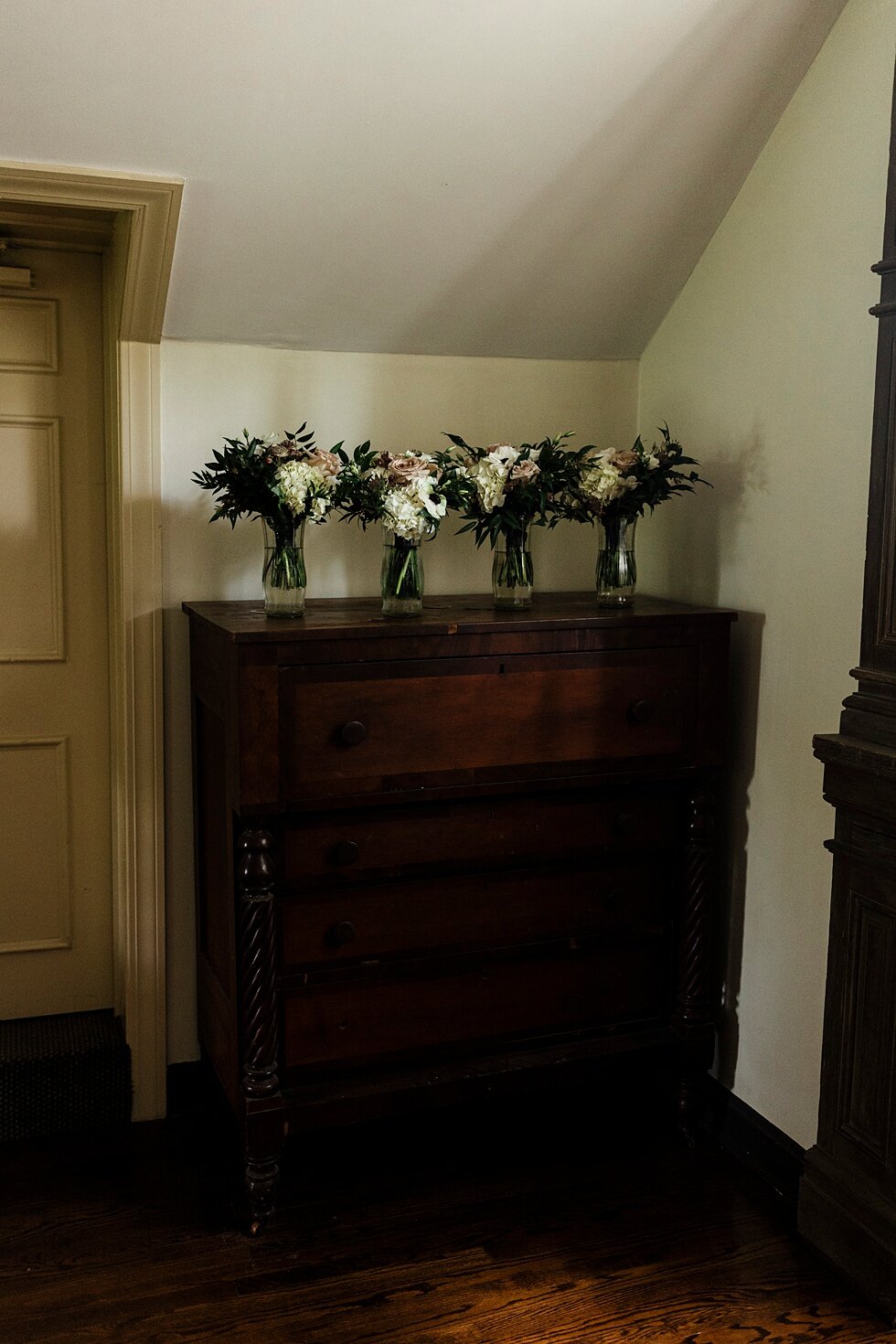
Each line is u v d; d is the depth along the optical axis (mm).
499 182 2512
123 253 2531
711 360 2801
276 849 2389
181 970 2902
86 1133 2818
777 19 2283
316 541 2902
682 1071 2756
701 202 2668
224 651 2369
